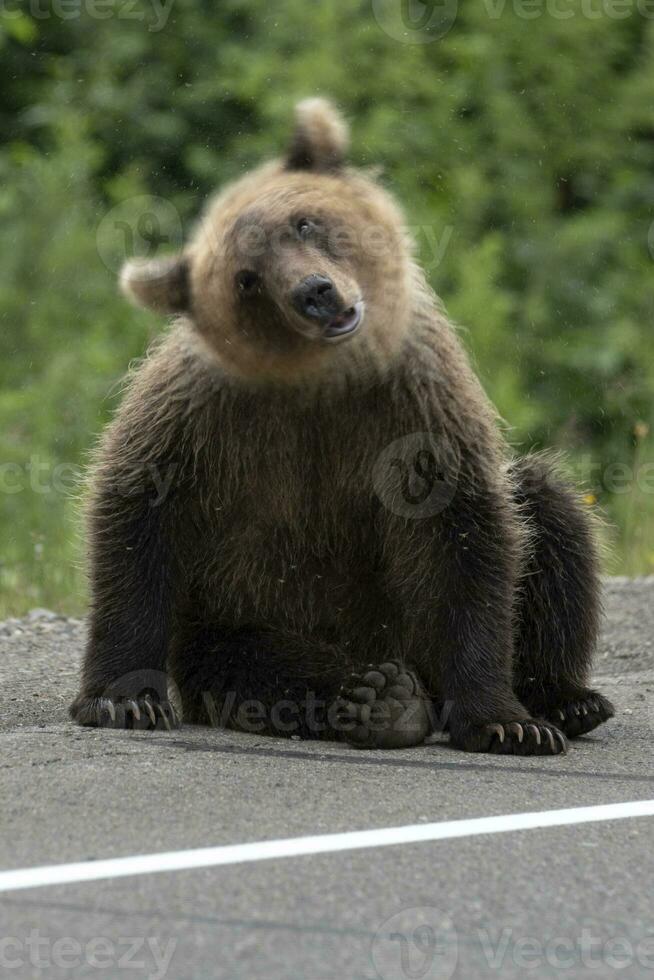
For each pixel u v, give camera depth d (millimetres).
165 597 11117
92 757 9406
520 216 28844
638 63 31141
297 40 28453
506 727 10531
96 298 23906
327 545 11258
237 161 26953
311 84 27297
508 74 29938
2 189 25109
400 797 8695
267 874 7102
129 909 6605
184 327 11133
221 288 10477
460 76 29344
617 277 28562
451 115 28578
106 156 27391
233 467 11023
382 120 27125
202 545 11328
